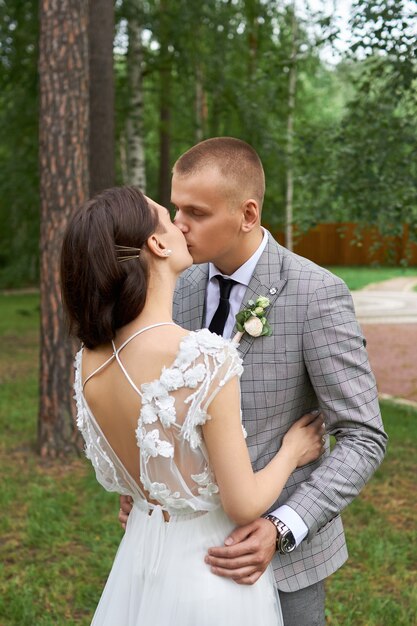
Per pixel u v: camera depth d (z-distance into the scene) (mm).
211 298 1915
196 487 1494
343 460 1651
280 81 9195
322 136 5598
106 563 3730
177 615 1507
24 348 10984
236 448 1431
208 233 1693
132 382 1472
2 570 3666
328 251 27766
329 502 1620
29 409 7078
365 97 5445
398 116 5355
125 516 1884
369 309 15570
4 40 10570
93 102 7395
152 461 1470
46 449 5492
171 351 1444
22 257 17281
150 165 19031
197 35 11359
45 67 5160
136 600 1590
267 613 1601
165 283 1518
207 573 1525
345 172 5277
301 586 1788
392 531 4137
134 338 1486
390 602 3324
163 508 1553
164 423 1425
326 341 1699
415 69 4934
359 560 3795
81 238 1452
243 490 1441
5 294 20141
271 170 11875
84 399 1581
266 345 1732
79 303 1471
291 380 1736
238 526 1572
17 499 4672
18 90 12258
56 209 5246
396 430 6324
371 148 5238
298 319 1725
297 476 1777
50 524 4203
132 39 11133
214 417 1420
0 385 8273
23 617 3191
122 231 1445
